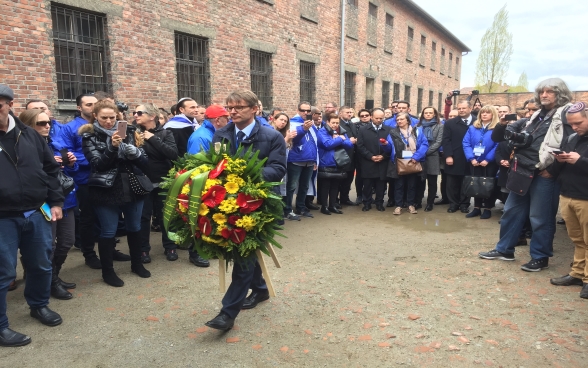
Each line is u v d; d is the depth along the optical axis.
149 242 5.26
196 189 2.83
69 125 4.64
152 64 8.01
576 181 3.78
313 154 6.74
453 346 3.03
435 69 25.53
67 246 3.95
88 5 6.84
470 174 7.11
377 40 17.48
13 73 5.98
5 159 2.99
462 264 4.77
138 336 3.23
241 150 3.11
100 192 3.92
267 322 3.43
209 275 4.47
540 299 3.81
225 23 9.67
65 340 3.18
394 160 7.16
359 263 4.83
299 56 12.52
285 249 5.35
